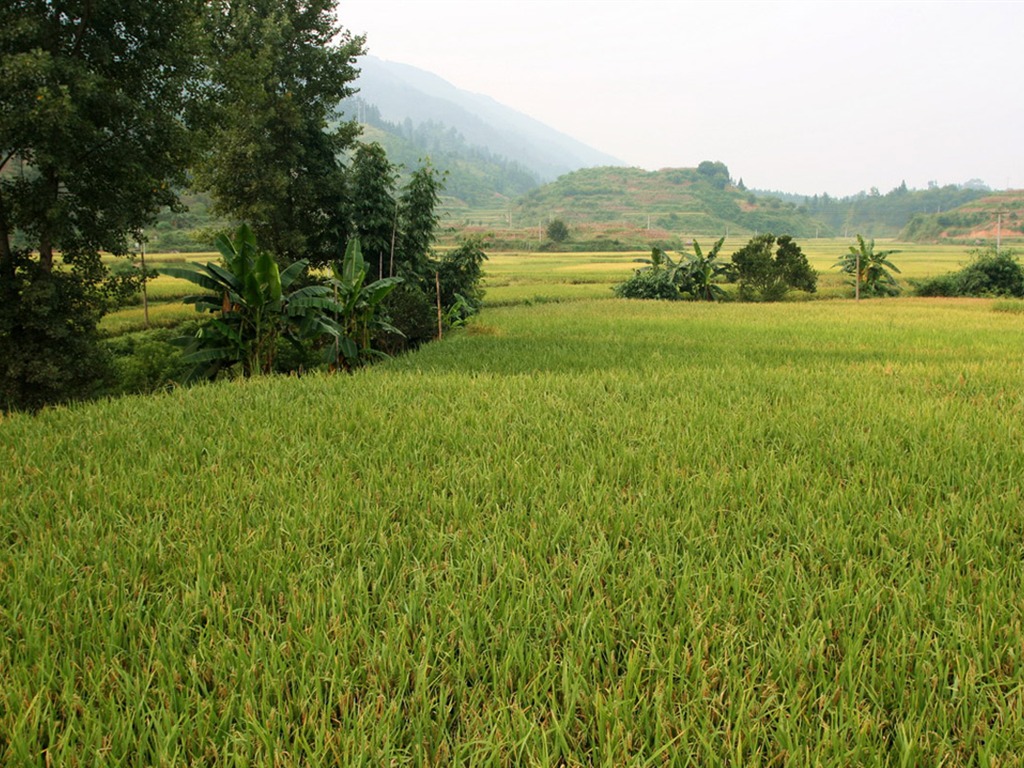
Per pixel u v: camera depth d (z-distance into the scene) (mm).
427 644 2582
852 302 30188
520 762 2066
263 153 19766
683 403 7352
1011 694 2369
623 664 2594
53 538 3730
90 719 2209
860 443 5539
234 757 2016
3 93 11734
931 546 3631
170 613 2893
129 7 14086
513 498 4449
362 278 13516
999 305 24047
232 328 11438
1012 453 5199
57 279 14547
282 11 20609
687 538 3701
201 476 4824
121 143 14094
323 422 6465
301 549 3514
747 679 2441
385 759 2033
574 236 126938
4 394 13438
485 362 11719
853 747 2143
